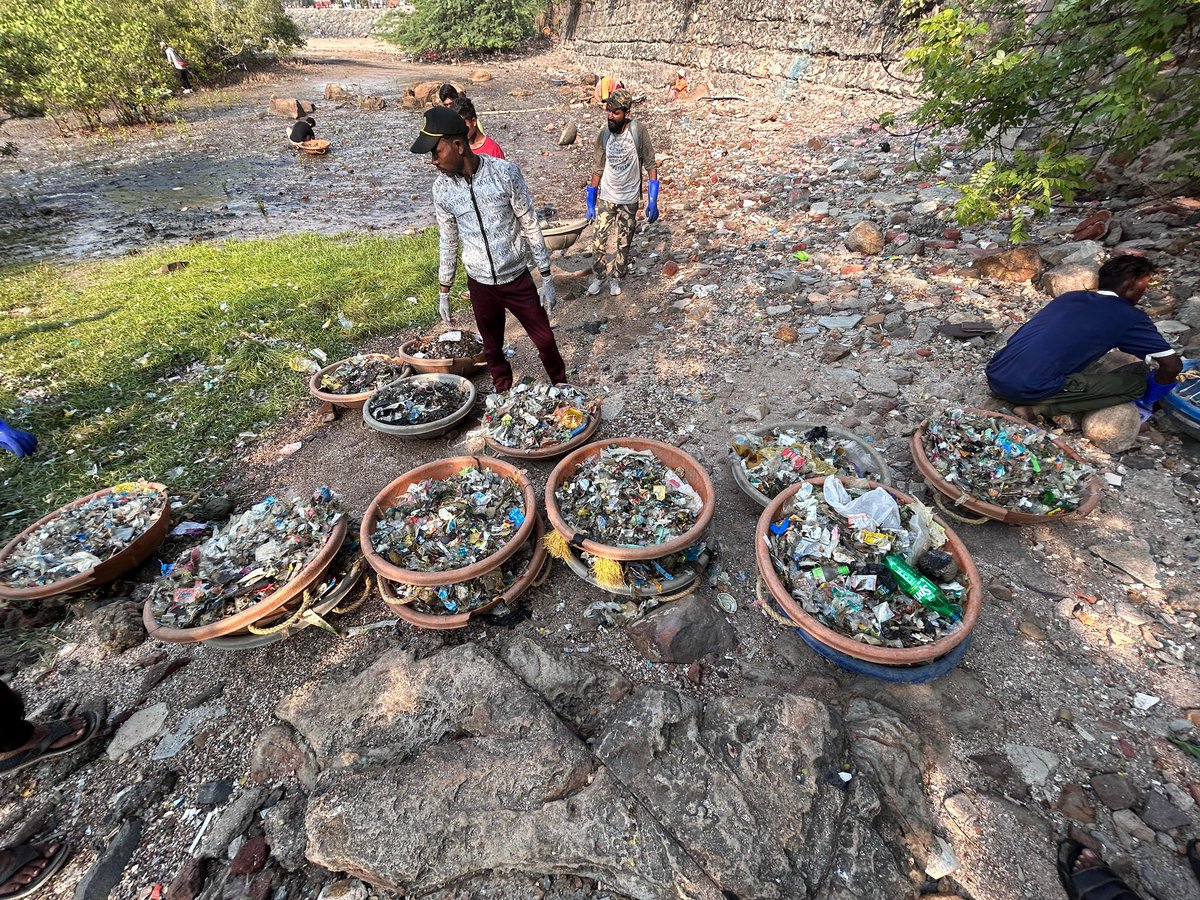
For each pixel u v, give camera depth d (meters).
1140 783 2.07
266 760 2.42
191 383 5.04
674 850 1.94
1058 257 4.50
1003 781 2.12
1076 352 3.09
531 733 2.27
